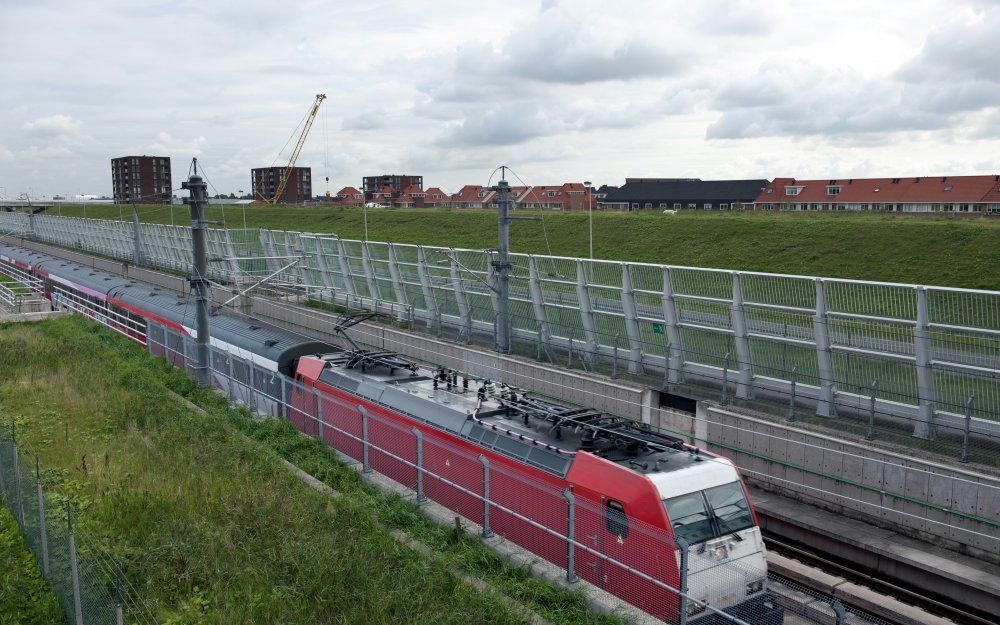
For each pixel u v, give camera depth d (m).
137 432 19.06
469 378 19.03
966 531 14.50
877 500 16.00
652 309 22.91
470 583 11.35
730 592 11.67
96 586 9.84
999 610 13.14
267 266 47.22
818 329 18.44
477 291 29.22
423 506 14.56
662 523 11.47
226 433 18.61
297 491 14.84
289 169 163.00
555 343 25.88
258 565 12.06
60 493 14.74
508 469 14.11
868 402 17.80
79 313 40.25
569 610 10.91
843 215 48.28
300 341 24.12
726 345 21.02
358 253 36.75
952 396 16.14
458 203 122.25
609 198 102.88
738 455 18.94
